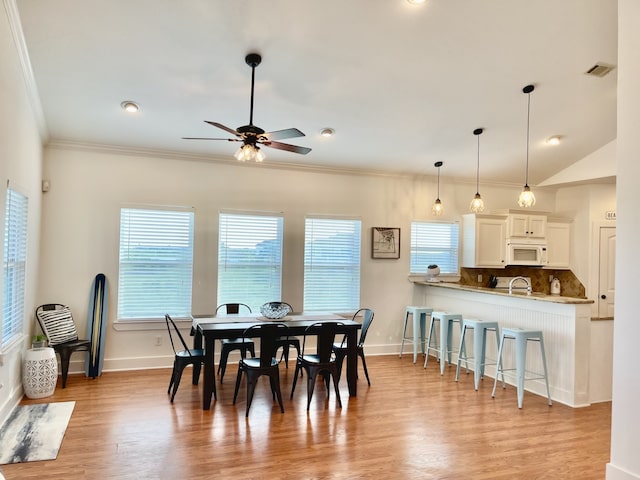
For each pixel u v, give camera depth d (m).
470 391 4.73
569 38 3.61
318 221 6.23
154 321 5.39
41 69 3.78
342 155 5.84
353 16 3.29
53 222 5.04
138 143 5.21
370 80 4.12
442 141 5.50
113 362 5.24
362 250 6.43
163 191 5.48
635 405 2.69
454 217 6.93
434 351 6.35
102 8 3.13
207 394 4.02
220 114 4.62
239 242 5.82
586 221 6.87
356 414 3.99
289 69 3.90
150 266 5.41
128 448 3.21
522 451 3.30
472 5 3.22
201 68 3.84
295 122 4.88
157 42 3.50
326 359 4.24
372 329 6.48
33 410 3.93
